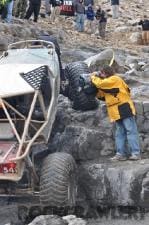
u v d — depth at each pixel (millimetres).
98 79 16422
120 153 16547
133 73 23969
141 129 17797
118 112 16375
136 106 17828
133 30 46469
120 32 46031
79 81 17516
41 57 18438
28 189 14430
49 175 14047
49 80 16203
